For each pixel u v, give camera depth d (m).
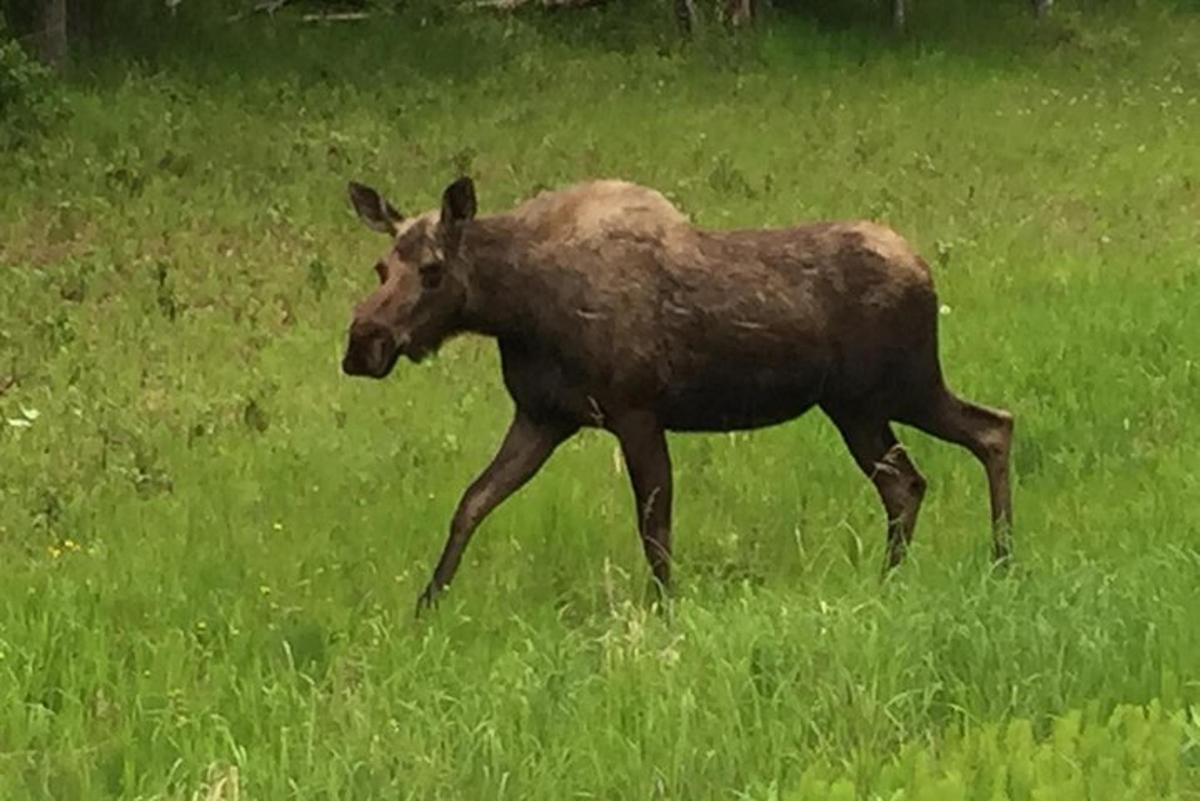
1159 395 18.30
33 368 21.44
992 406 18.12
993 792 8.31
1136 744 8.80
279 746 9.62
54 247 28.86
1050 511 14.43
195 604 12.62
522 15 50.66
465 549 13.88
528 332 12.62
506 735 9.46
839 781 8.45
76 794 9.20
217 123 38.41
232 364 21.84
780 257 12.82
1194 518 13.48
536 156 37.09
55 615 11.85
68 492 16.27
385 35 46.84
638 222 12.70
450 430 18.38
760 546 13.91
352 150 36.84
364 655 11.20
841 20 54.22
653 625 11.41
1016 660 10.12
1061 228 29.64
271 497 15.96
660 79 46.84
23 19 41.69
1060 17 59.88
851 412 13.18
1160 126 43.47
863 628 10.53
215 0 46.25
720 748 9.14
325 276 26.44
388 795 8.76
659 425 12.79
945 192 33.72
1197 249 27.23
